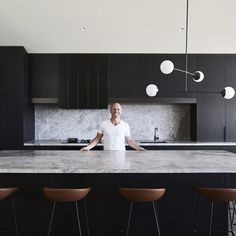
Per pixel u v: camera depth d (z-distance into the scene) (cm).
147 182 298
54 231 298
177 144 501
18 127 493
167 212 302
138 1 410
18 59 490
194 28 464
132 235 301
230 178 298
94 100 521
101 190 297
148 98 523
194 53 526
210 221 280
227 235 306
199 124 529
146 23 455
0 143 493
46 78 521
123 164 257
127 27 464
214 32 473
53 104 562
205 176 299
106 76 521
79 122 569
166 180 299
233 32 473
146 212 302
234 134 530
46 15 437
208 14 433
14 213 283
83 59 521
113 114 382
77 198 244
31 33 474
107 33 478
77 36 484
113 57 523
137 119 570
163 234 302
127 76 523
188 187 300
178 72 524
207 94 529
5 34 473
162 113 570
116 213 299
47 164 257
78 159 287
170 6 419
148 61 525
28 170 236
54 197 243
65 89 521
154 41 497
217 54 528
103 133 387
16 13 432
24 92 494
